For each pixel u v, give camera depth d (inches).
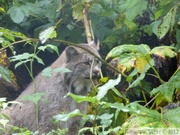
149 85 474.0
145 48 313.9
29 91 453.1
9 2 577.9
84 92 455.2
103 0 519.2
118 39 538.9
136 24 526.6
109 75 505.4
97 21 540.4
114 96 396.2
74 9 480.1
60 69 375.6
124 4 436.1
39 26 591.5
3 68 354.3
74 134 442.9
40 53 592.1
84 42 562.9
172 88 298.5
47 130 437.7
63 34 557.3
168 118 261.7
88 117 278.2
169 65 477.4
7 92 550.3
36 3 569.3
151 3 535.5
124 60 310.5
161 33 378.9
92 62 432.1
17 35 371.9
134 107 265.1
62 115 266.7
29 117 441.4
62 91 445.1
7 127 431.8
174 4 412.5
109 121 295.7
